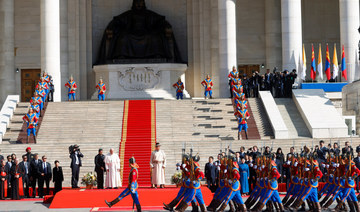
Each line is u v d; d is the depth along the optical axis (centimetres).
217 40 7900
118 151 5044
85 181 3997
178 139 5553
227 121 5891
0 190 4097
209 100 6238
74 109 6047
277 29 8050
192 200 3111
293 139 5181
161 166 4012
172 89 7644
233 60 7081
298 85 6912
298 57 6900
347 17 6944
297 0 6931
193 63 8038
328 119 5797
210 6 7988
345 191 3178
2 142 5500
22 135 5631
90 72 7988
